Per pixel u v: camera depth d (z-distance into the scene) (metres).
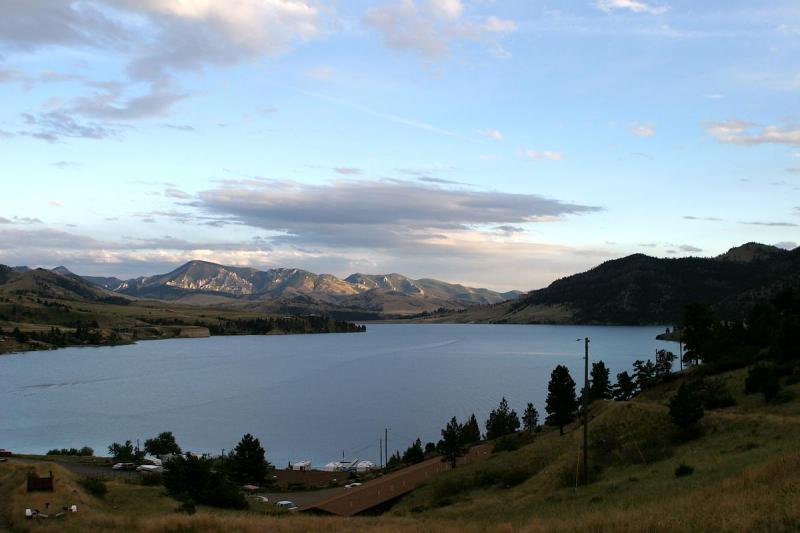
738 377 87.06
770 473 34.44
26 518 43.12
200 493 60.34
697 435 61.19
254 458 103.56
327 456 144.88
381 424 180.62
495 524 38.28
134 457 104.62
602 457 64.38
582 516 34.28
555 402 97.19
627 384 139.62
